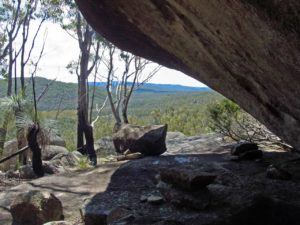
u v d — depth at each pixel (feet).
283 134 13.74
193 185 17.13
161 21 14.56
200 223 15.56
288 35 9.36
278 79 11.48
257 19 9.78
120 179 22.67
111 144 42.55
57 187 22.43
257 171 20.84
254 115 14.60
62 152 39.68
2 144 36.06
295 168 20.62
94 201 19.67
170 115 73.51
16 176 31.30
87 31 48.24
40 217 18.83
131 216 16.56
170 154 28.66
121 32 20.29
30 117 30.17
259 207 16.35
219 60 13.52
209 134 35.40
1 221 19.61
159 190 18.81
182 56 15.23
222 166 22.17
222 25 11.51
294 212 15.89
